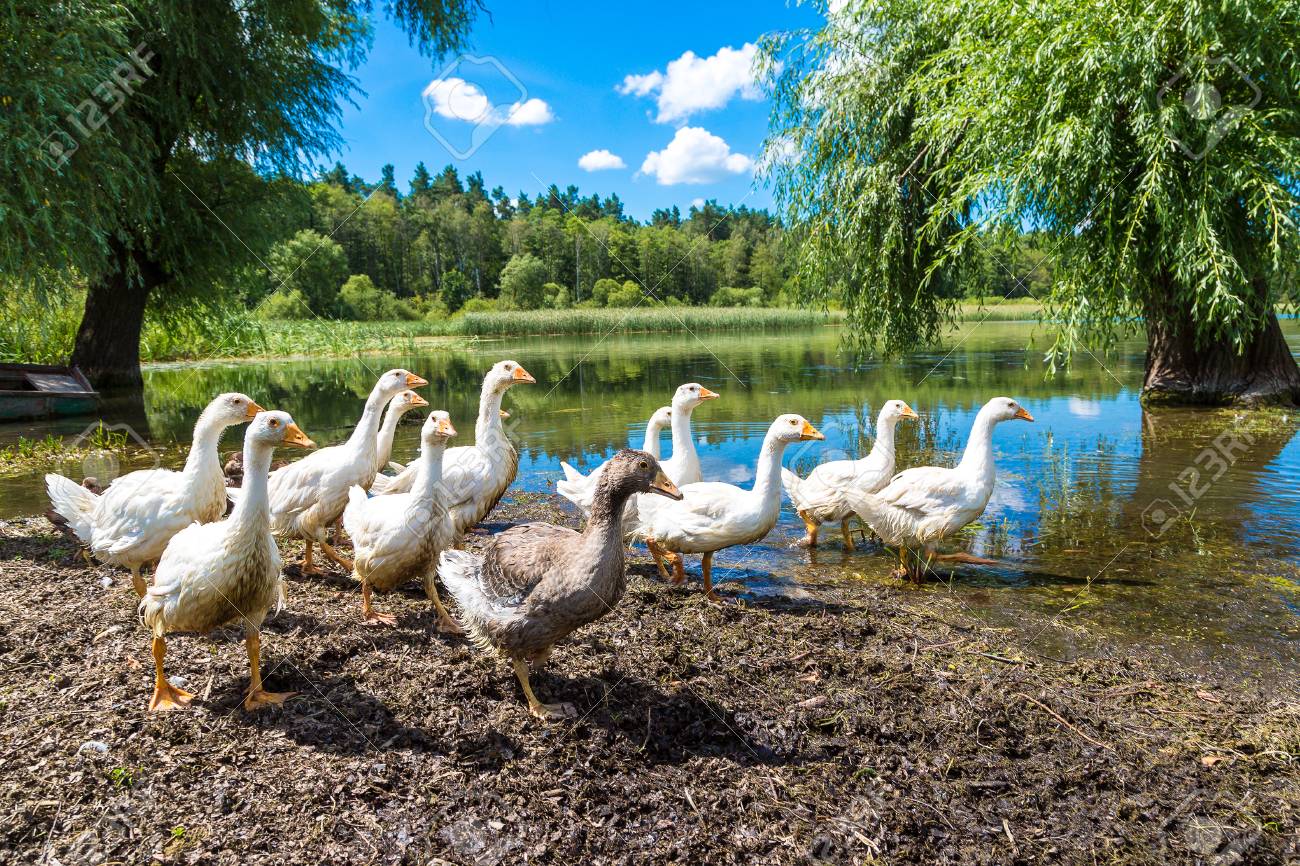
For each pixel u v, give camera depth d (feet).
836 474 23.99
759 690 14.47
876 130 49.24
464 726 12.87
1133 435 38.70
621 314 181.27
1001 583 20.76
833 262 52.70
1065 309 41.04
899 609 19.06
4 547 22.25
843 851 10.43
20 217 38.75
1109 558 22.29
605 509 13.28
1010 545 23.71
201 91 56.24
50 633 15.98
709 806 11.16
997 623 18.11
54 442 40.93
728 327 172.35
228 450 39.65
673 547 20.22
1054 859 10.51
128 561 17.34
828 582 21.39
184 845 9.91
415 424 46.83
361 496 18.10
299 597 18.98
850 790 11.68
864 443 38.50
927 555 21.52
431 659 15.37
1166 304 44.09
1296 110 35.58
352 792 11.04
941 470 21.16
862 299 52.49
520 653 13.48
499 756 12.06
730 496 19.76
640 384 65.10
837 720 13.42
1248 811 11.41
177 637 15.96
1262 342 45.24
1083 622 18.06
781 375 68.80
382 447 25.46
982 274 52.90
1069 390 55.01
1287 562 21.40
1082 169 36.14
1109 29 35.04
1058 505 27.43
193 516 17.34
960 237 43.32
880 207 49.21
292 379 75.77
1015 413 20.67
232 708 13.23
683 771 11.93
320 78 63.41
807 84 51.26
